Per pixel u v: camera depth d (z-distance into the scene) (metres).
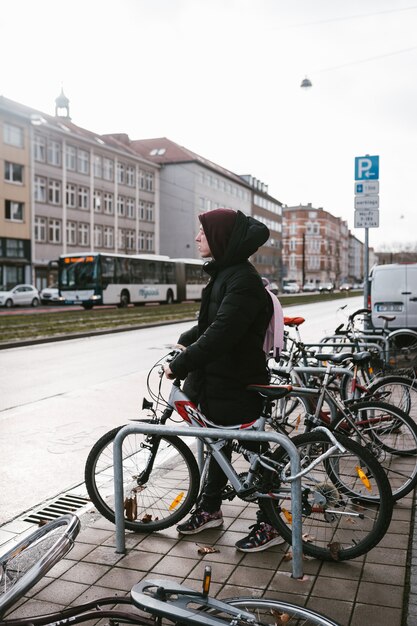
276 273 108.06
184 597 2.48
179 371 3.56
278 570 3.45
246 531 4.03
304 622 2.49
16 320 24.30
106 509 4.12
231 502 4.56
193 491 4.01
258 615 2.51
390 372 5.93
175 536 3.96
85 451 6.18
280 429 4.40
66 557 3.65
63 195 52.91
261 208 99.50
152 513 4.07
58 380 10.52
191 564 3.54
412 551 3.64
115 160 60.88
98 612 2.58
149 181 68.56
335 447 3.54
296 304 43.53
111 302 35.88
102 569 3.49
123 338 18.39
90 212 56.94
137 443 4.18
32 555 2.69
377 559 3.57
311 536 3.68
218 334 3.53
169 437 4.06
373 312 13.81
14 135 47.16
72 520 2.77
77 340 17.75
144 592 2.49
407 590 3.19
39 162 49.88
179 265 45.44
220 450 3.78
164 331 21.00
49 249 51.16
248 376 3.72
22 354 14.30
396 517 4.19
